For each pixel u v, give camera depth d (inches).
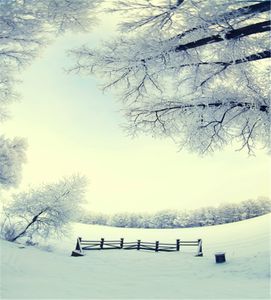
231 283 323.0
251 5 258.2
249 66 346.3
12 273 319.9
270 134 348.2
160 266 467.8
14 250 440.5
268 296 252.5
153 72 331.6
